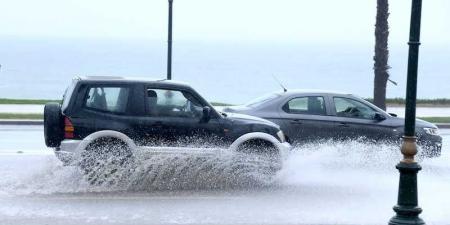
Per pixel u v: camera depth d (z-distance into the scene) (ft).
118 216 102.78
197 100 125.39
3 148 176.35
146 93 123.44
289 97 148.87
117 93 122.72
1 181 124.98
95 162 120.78
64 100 125.70
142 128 122.42
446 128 253.65
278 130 128.67
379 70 259.19
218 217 103.76
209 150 124.36
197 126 124.57
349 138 148.46
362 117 150.41
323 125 147.84
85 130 120.47
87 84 121.80
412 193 87.56
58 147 121.39
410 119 87.30
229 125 125.80
